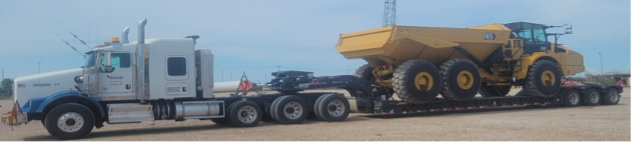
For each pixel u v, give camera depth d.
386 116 16.88
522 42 18.91
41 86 11.63
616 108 19.64
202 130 13.03
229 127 13.69
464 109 18.03
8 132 13.16
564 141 9.91
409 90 15.85
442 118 15.56
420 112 18.19
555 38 20.19
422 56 16.91
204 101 13.10
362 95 16.38
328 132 11.91
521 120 14.38
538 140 10.06
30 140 11.59
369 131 11.95
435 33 16.52
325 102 14.73
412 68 15.97
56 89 11.77
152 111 12.41
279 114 13.95
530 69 18.78
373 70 17.98
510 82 19.17
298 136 11.23
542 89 18.83
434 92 16.36
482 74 18.42
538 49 19.66
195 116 12.90
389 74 17.14
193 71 12.86
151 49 12.40
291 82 14.98
